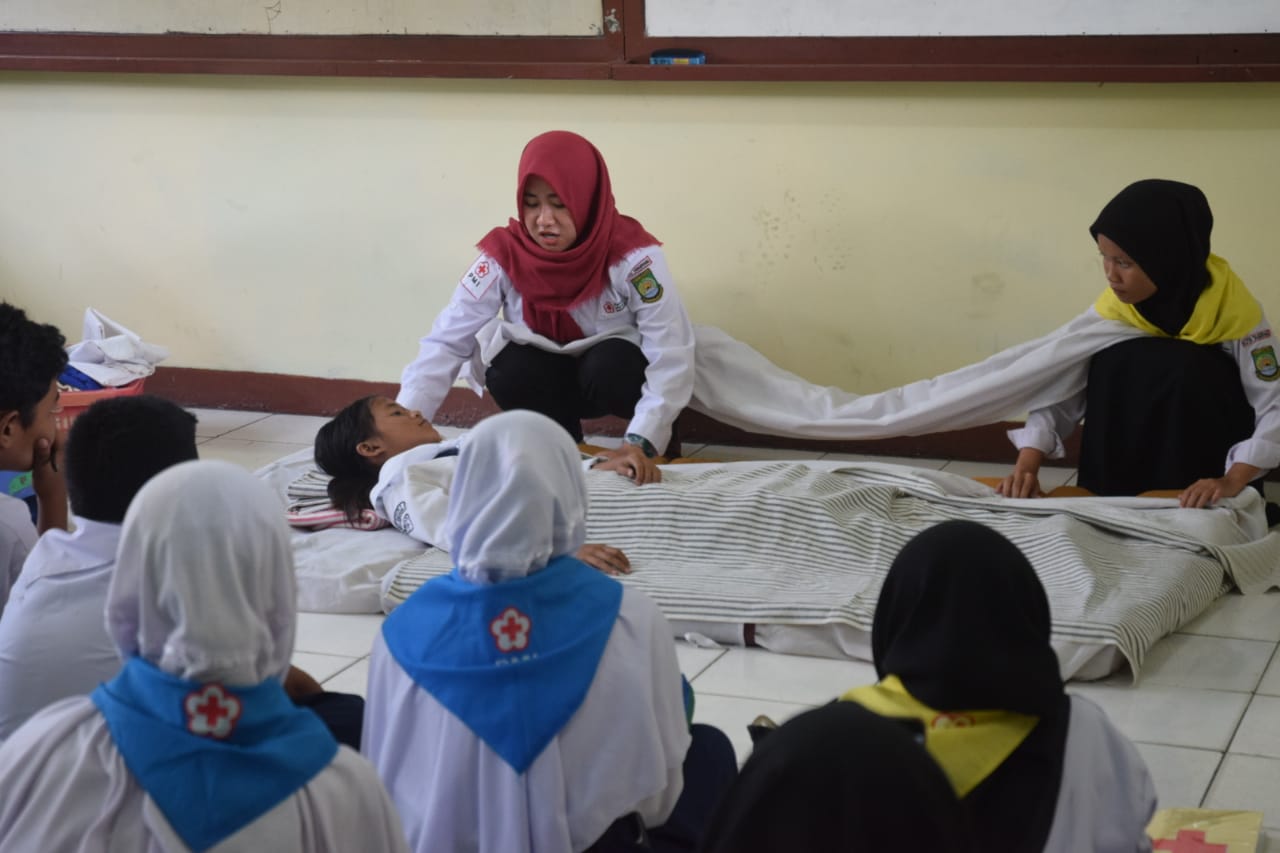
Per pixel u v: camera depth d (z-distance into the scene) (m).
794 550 2.71
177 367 4.38
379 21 3.89
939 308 3.62
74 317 4.45
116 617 1.09
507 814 1.37
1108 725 1.21
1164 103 3.29
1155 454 3.03
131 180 4.25
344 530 3.02
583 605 1.44
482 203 3.94
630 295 3.36
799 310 3.74
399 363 4.15
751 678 2.40
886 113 3.52
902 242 3.60
